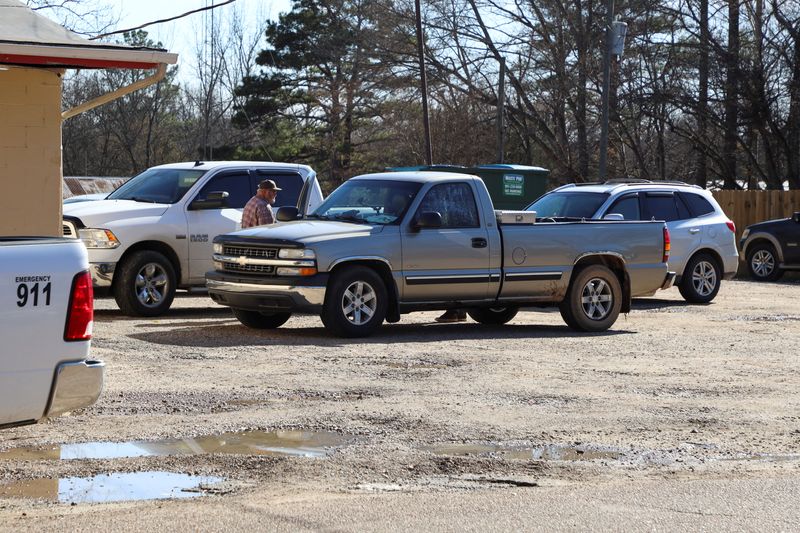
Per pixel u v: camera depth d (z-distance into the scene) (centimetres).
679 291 2723
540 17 5525
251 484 890
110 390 1247
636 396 1306
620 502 851
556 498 859
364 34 6106
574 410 1216
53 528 750
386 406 1210
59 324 800
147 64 1493
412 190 1823
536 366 1510
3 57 1412
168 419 1120
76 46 1409
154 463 948
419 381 1365
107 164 10500
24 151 1573
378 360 1514
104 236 1962
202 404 1191
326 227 1758
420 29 4534
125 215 2006
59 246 806
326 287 1705
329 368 1434
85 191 4888
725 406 1260
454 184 1850
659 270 2028
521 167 3497
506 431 1108
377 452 1009
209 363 1445
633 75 5322
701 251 2619
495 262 1859
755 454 1038
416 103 6956
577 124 5638
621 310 1994
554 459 1001
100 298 2370
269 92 7781
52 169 1591
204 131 8106
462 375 1417
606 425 1148
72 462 947
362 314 1752
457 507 826
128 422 1102
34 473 909
